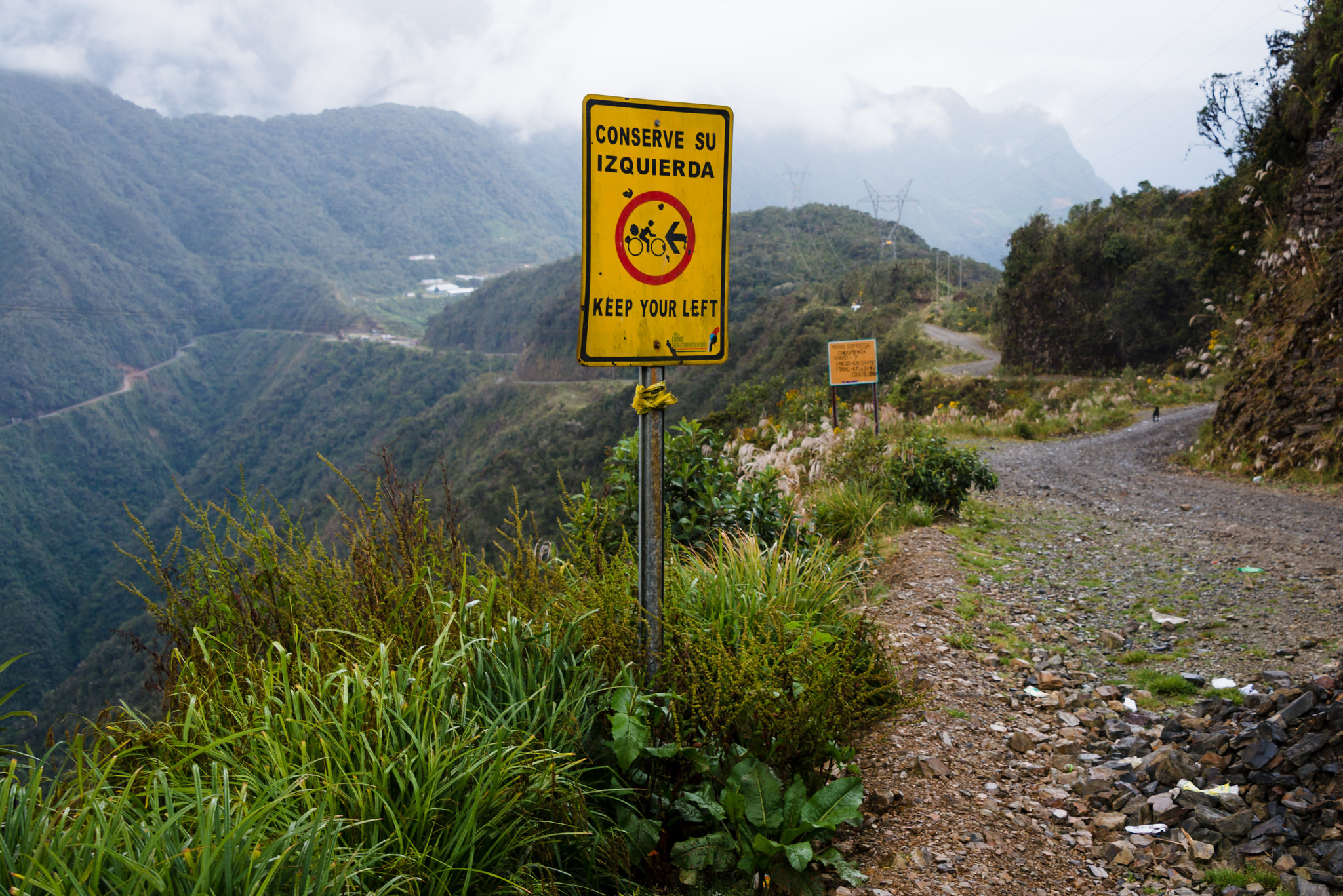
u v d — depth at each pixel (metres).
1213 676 4.34
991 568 6.86
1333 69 15.39
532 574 2.95
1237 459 13.31
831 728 2.53
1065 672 4.50
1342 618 5.03
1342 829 2.52
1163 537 8.23
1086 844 2.75
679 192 2.55
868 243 161.75
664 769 2.49
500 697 2.31
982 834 2.76
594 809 2.19
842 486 8.15
